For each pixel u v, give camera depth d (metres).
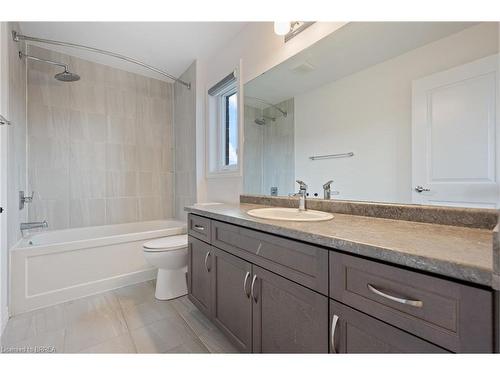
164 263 1.91
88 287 2.04
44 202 2.40
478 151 0.92
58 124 2.48
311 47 1.51
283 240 0.96
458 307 0.51
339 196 1.42
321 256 0.80
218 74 2.47
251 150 2.05
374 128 1.25
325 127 1.48
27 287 1.76
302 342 0.87
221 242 1.38
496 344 0.47
